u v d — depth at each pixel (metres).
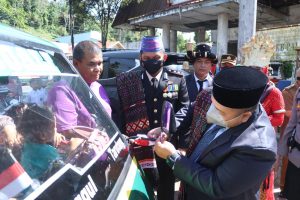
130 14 15.53
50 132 1.55
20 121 1.44
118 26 17.06
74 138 1.70
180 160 1.79
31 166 1.33
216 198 1.67
